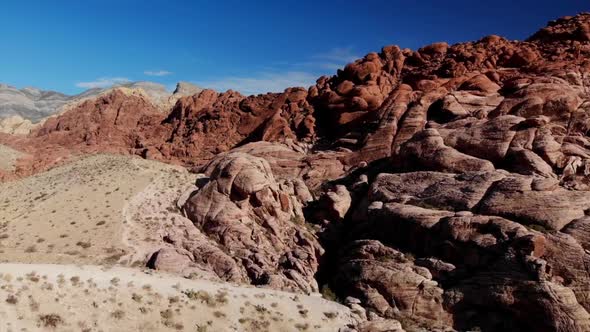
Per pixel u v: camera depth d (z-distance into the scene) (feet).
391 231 99.71
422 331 78.84
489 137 111.14
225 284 90.02
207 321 74.90
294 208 119.34
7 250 99.30
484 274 81.25
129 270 87.71
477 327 77.97
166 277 87.45
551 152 102.78
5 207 130.52
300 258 102.68
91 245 103.50
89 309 69.87
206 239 108.47
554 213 85.15
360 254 97.25
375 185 115.55
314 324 80.59
